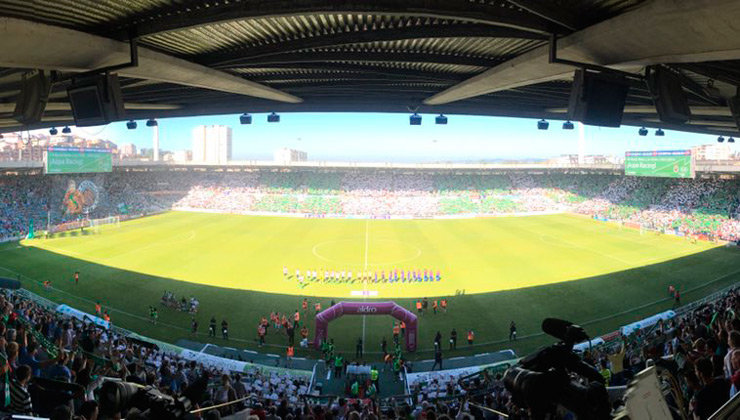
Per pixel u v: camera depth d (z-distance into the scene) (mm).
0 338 8711
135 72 14570
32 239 61094
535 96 23016
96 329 23969
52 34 10039
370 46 15672
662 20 9195
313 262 49625
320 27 13773
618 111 12977
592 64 12578
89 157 78062
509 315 33844
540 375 2131
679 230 66500
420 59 16375
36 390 6477
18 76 15102
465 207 95000
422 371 25938
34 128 29375
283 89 21266
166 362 18109
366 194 103375
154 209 93562
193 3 11016
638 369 11539
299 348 29172
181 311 34375
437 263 49312
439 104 25000
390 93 23172
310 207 95000
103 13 11023
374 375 23578
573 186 103750
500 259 51000
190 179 111188
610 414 2016
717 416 2244
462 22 13188
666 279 42406
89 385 7395
